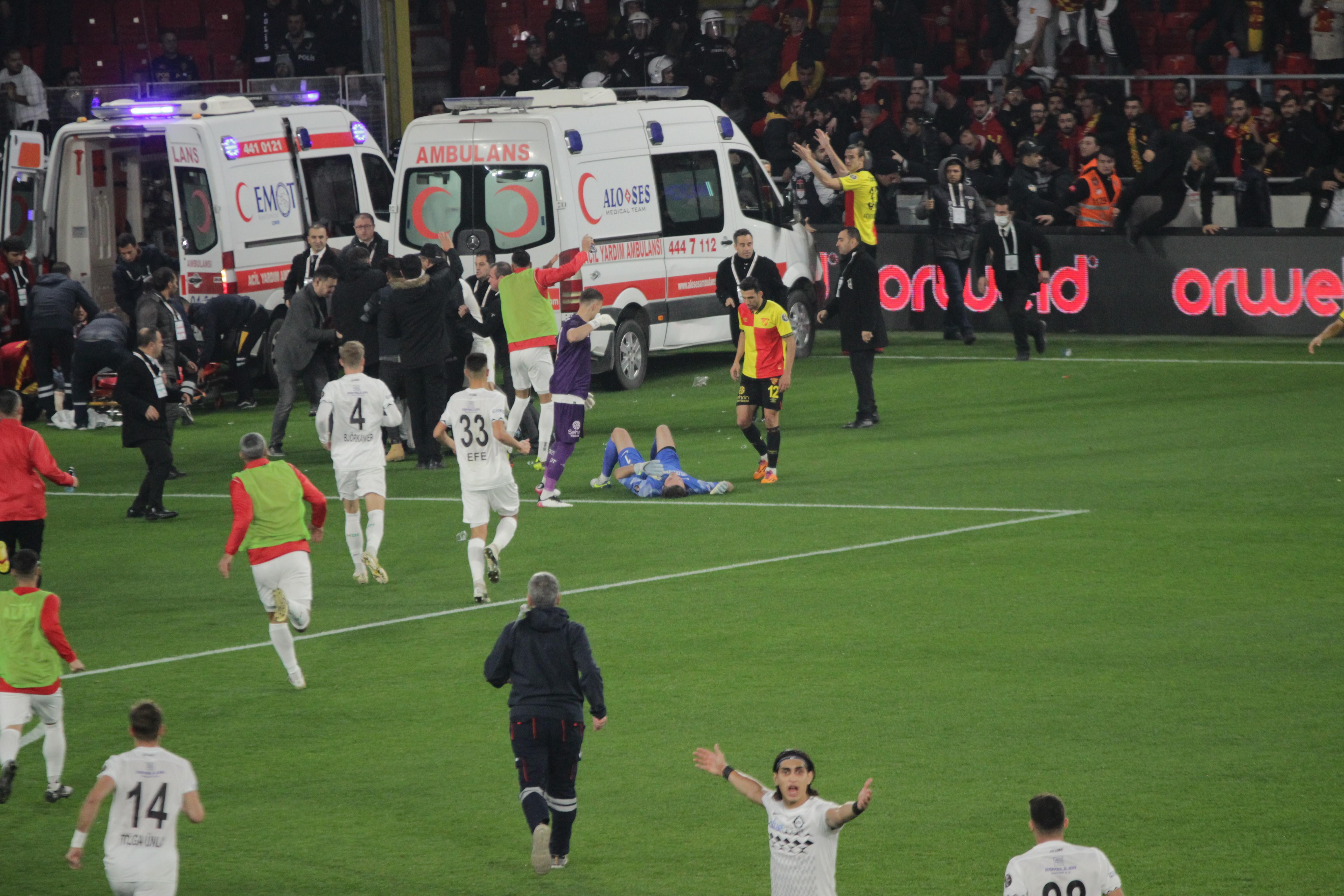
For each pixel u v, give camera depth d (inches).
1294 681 1299.2
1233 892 935.0
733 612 1547.7
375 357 2400.3
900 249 3341.5
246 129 2896.2
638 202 2817.4
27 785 1195.9
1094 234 3189.0
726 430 2482.8
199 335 2822.3
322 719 1301.7
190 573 1791.3
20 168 3142.2
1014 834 1032.2
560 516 1985.7
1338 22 3474.4
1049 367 2888.8
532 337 2277.3
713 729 1242.6
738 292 2600.9
